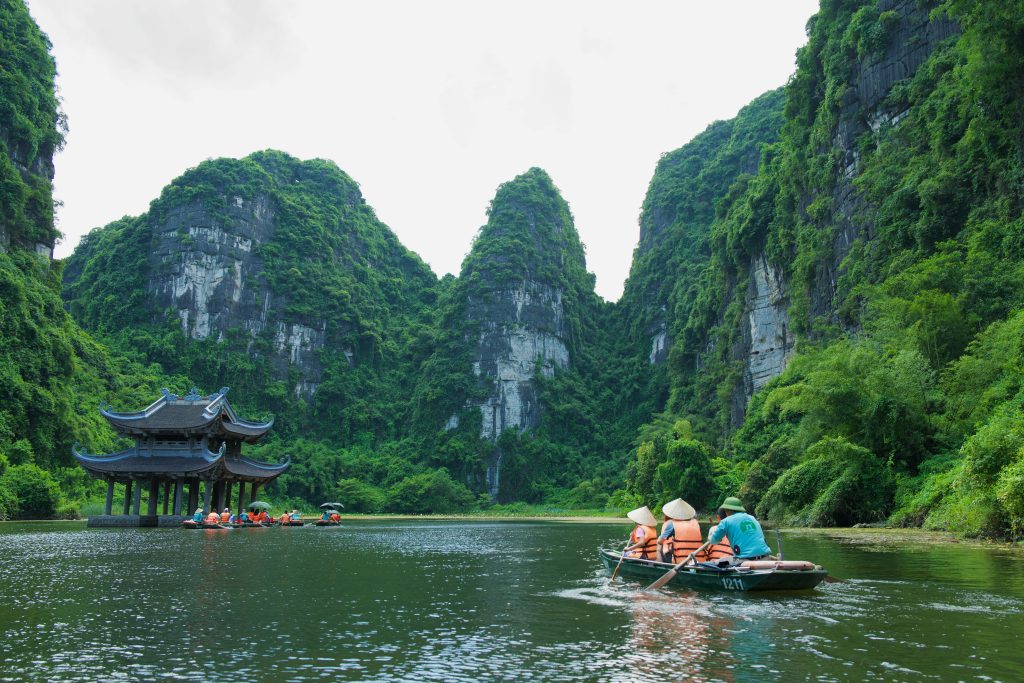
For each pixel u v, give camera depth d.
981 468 23.78
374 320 172.50
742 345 95.00
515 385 149.38
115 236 162.12
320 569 18.83
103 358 111.94
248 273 156.00
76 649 9.11
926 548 22.12
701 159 179.12
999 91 43.78
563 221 174.50
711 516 60.44
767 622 10.72
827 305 69.56
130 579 16.36
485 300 153.75
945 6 45.41
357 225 186.50
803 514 39.50
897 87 63.81
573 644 9.38
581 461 145.00
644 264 171.62
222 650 9.08
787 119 85.69
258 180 163.50
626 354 168.25
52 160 102.62
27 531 37.56
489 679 7.68
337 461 136.38
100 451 81.50
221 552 24.22
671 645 9.26
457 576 17.33
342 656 8.75
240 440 49.09
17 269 84.44
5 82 91.88
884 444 37.59
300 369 155.75
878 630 10.05
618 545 29.78
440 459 140.00
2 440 66.75
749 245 92.06
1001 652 8.73
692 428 101.19
